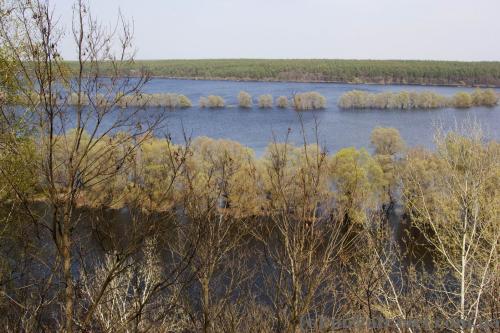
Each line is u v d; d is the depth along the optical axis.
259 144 48.75
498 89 115.62
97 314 4.97
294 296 4.62
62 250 3.93
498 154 8.18
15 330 4.39
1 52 4.85
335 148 46.62
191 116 69.19
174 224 4.32
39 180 4.11
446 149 8.47
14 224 5.36
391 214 26.20
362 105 79.06
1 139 4.65
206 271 5.00
